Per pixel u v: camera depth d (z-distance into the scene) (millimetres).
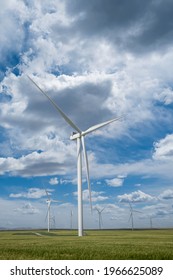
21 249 25484
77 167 66188
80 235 64500
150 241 40000
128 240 43344
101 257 18812
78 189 66000
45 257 19172
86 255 19719
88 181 58250
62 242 37562
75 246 29062
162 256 19312
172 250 23922
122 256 19250
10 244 33719
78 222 65062
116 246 28797
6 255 20672
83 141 62469
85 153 60688
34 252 22672
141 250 23719
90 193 57000
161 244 32625
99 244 32375
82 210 65188
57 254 20797
